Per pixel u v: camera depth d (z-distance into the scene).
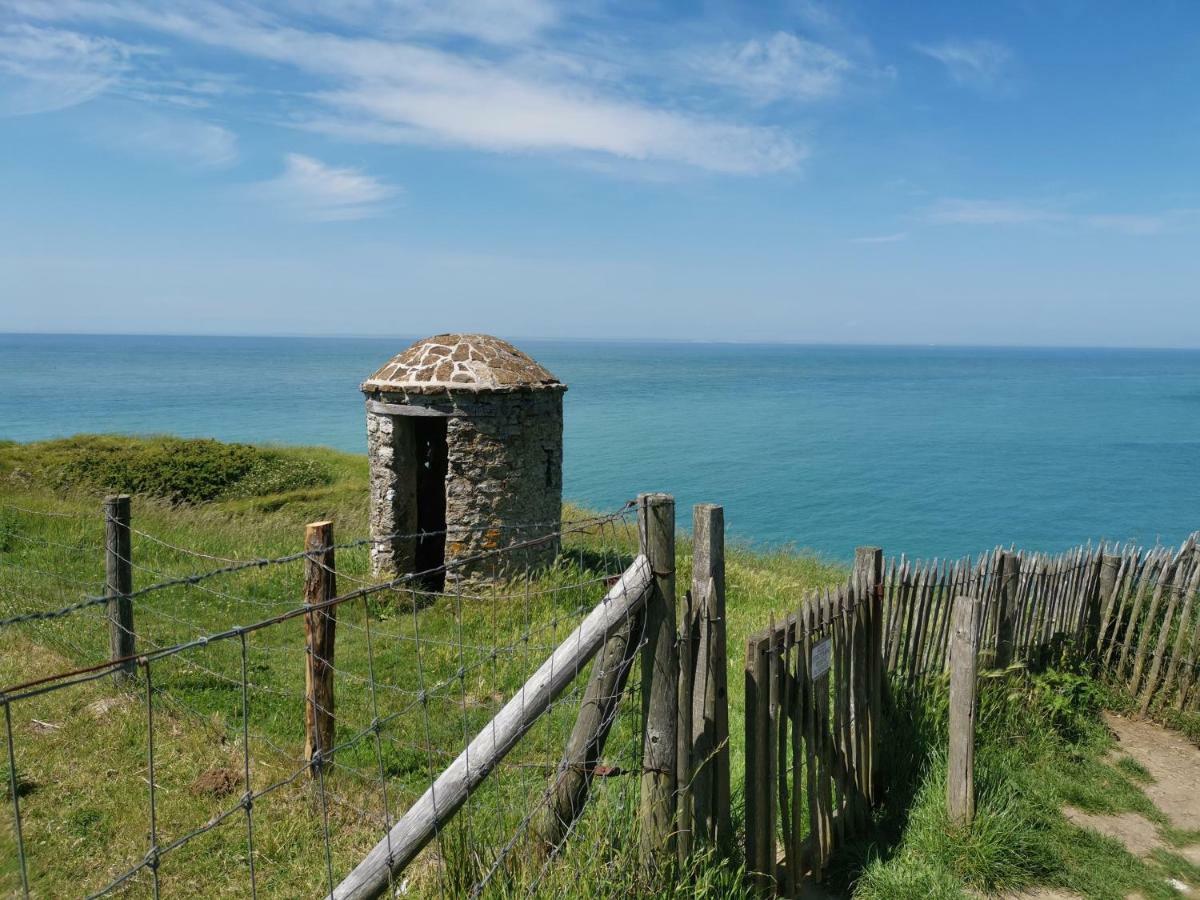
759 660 4.64
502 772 6.01
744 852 4.85
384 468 11.91
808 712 5.10
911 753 6.34
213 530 14.27
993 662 7.63
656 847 4.33
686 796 4.41
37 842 5.27
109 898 4.79
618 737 6.21
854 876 5.27
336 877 5.04
